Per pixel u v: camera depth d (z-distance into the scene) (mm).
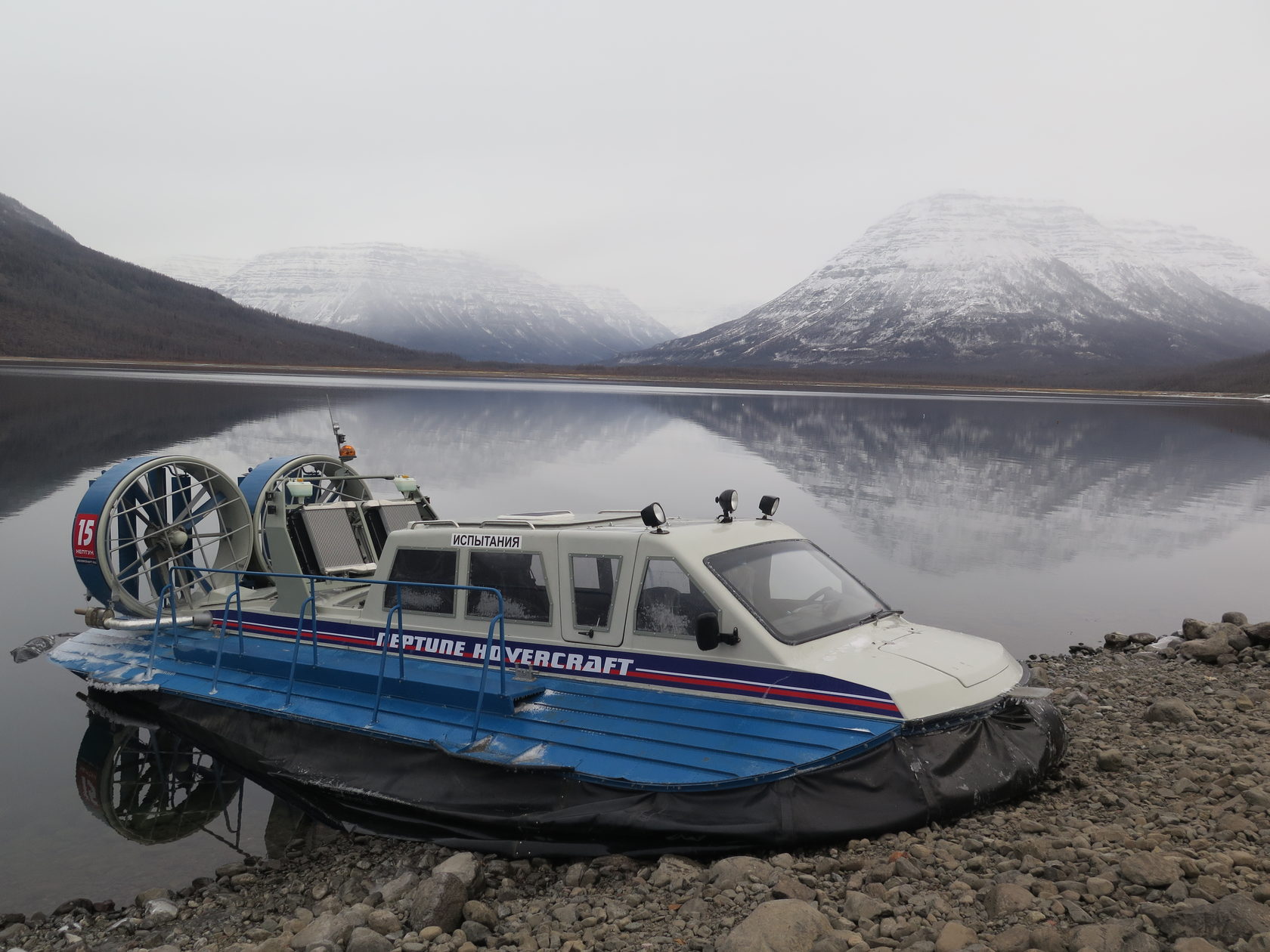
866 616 7695
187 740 9180
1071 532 23047
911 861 5691
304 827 7820
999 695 6965
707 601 7109
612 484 28844
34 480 26656
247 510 11648
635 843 6344
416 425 50688
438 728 7441
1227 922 4312
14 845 7531
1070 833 6051
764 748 6395
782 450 44125
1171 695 9539
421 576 8523
